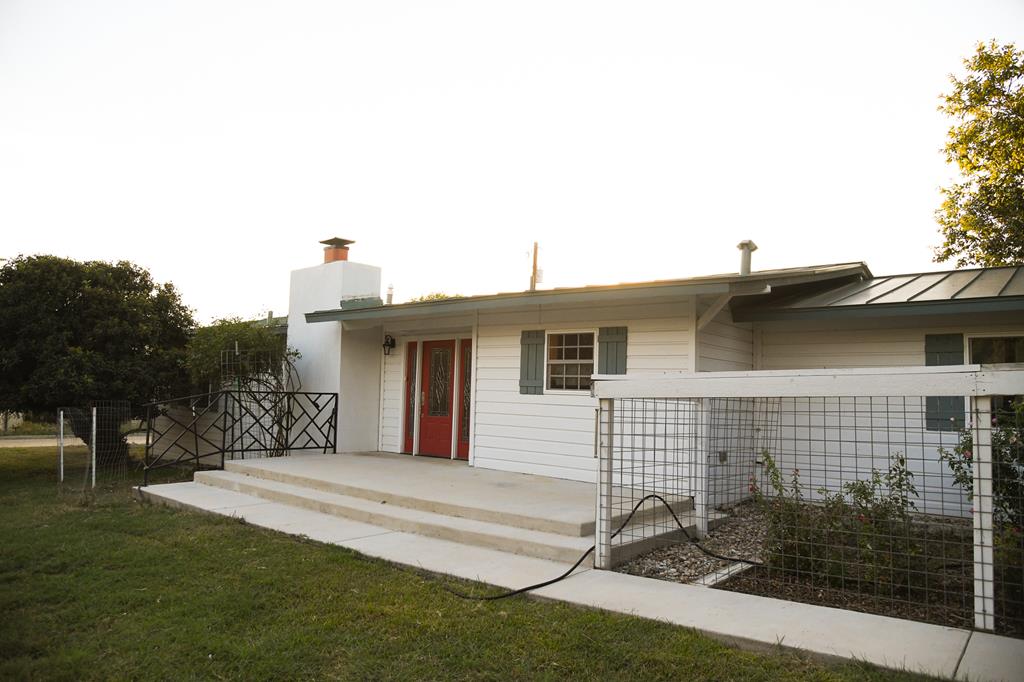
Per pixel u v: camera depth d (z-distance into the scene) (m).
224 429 10.80
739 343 9.38
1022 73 15.87
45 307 12.15
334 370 12.28
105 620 4.21
